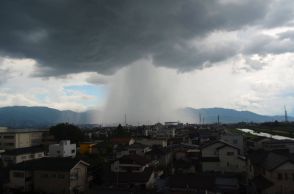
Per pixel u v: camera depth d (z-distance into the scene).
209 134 104.88
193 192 32.75
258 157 44.12
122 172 45.66
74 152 68.94
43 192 40.66
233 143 66.19
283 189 35.59
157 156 61.94
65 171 40.28
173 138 103.38
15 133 81.69
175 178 39.97
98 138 104.25
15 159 58.22
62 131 86.19
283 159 36.84
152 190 35.09
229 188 41.19
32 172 41.84
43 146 77.38
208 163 53.00
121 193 31.72
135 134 122.06
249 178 45.22
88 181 44.34
